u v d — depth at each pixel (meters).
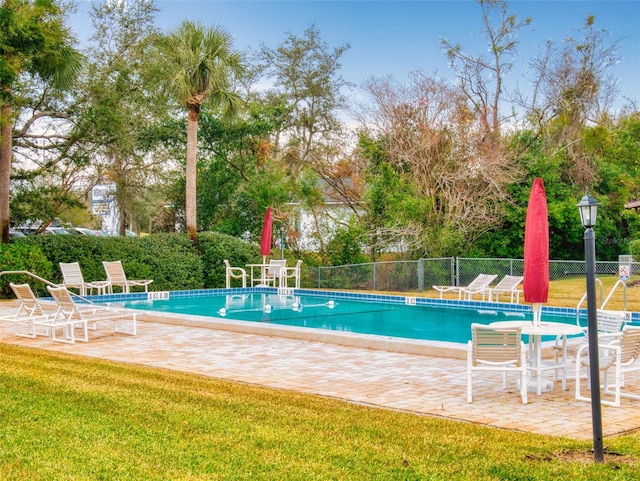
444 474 4.94
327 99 39.59
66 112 22.80
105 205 32.66
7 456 5.25
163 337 12.42
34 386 7.80
